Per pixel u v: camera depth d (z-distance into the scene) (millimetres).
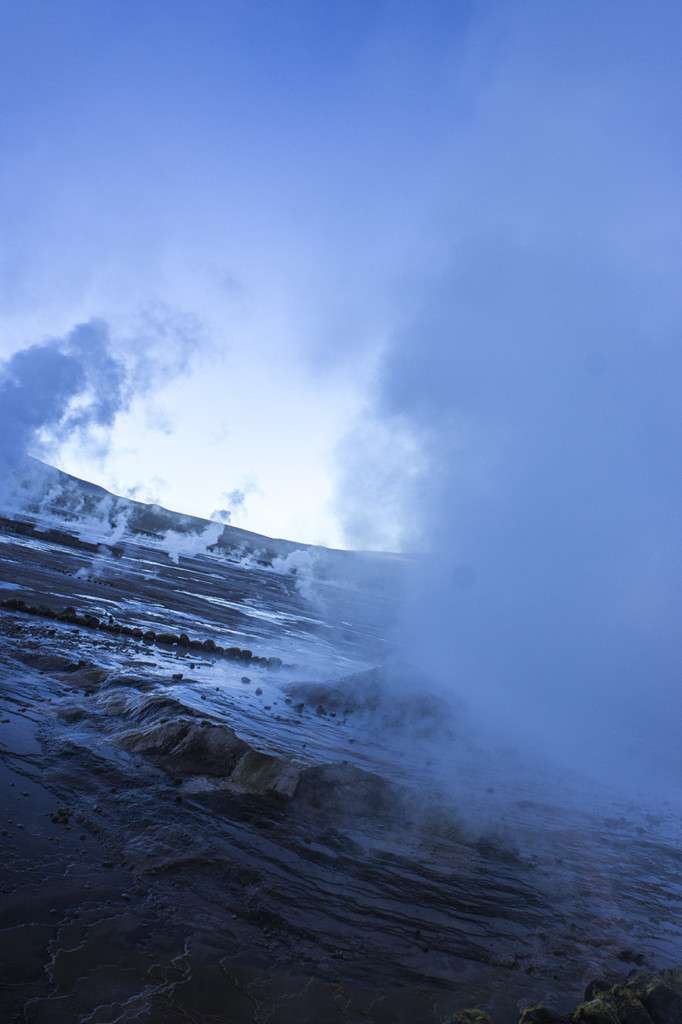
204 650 18391
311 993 4328
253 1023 3918
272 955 4672
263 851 6316
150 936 4535
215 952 4527
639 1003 4598
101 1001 3775
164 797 7051
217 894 5336
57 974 3914
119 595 25578
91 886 4992
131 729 8836
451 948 5312
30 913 4449
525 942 5656
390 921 5547
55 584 23469
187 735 8555
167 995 3963
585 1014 4367
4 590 18984
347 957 4863
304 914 5340
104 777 7250
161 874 5426
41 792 6512
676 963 5762
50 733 8375
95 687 10984
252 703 13016
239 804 7312
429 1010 4422
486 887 6633
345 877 6180
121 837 5938
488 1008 4590
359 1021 4152
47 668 11781
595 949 5750
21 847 5316
